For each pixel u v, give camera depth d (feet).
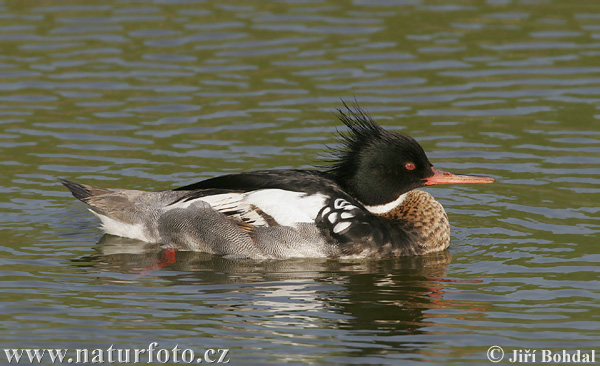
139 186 53.93
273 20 79.41
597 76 69.10
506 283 42.29
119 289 41.78
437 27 77.92
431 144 59.77
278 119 63.36
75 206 52.54
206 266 45.78
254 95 66.85
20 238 48.06
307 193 47.70
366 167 48.91
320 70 70.54
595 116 63.41
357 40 75.46
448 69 70.69
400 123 62.44
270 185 48.39
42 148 59.00
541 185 54.44
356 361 34.83
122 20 79.10
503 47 74.08
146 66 71.10
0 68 69.82
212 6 82.53
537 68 70.54
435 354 35.40
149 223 49.06
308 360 34.91
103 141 60.23
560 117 63.46
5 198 52.65
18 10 80.84
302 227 46.93
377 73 70.13
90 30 76.95
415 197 49.49
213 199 48.19
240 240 47.34
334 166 49.96
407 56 72.79
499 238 48.19
